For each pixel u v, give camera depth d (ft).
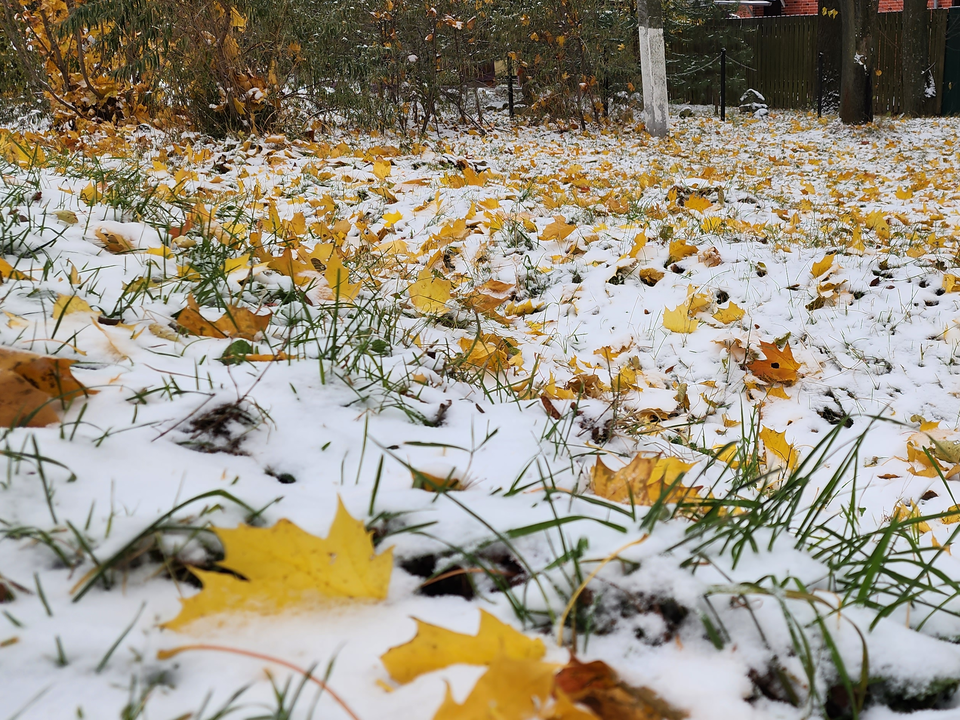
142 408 2.99
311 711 1.53
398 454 3.05
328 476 2.77
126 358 3.51
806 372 6.17
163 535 2.14
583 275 8.15
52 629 1.81
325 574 2.01
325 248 6.26
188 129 16.53
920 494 4.34
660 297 7.57
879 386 6.04
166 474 2.52
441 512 2.45
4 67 16.21
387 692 1.74
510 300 7.71
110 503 2.27
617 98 27.35
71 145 13.71
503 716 1.57
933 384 6.08
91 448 2.59
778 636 2.10
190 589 2.05
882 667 2.09
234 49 16.15
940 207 13.79
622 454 3.66
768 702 1.98
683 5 33.32
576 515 2.49
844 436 5.32
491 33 22.89
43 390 2.93
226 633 1.89
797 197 14.84
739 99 35.78
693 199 10.61
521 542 2.35
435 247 8.45
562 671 1.79
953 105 31.07
